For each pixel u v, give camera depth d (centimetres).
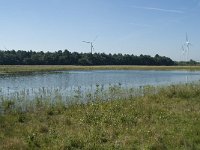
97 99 2261
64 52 14675
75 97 2409
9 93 2980
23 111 1909
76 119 1603
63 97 2558
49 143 1191
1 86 3912
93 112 1730
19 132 1365
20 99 2280
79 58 14500
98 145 1148
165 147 1120
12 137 1279
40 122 1580
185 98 2412
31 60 13588
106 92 2728
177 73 8556
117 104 1986
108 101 2164
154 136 1238
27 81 4841
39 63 13700
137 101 2166
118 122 1510
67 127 1443
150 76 6744
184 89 2627
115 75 6988
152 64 15850
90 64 14425
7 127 1467
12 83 4419
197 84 3092
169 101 2217
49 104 2066
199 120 1516
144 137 1256
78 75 6788
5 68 9219
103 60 14838
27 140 1213
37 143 1189
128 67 12375
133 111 1762
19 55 13912
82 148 1132
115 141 1209
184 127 1378
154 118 1600
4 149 1106
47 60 13838
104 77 6153
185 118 1571
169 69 11606
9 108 1967
